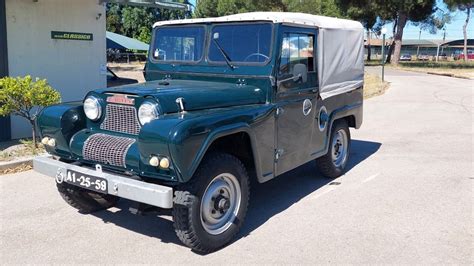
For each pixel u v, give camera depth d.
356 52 6.91
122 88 4.67
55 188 6.29
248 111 4.62
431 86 23.09
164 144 3.85
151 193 3.94
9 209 5.50
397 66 46.22
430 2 44.56
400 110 14.46
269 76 4.96
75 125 4.85
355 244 4.56
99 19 10.45
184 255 4.33
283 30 5.09
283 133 5.21
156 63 5.84
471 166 7.58
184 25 5.61
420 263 4.16
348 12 44.41
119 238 4.71
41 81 7.71
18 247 4.48
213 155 4.33
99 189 4.28
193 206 4.11
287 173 7.16
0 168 6.93
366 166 7.62
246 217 5.31
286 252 4.39
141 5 10.84
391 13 47.53
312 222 5.15
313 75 5.75
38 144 8.20
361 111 7.34
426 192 6.21
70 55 10.02
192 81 5.34
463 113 13.67
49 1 9.48
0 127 8.78
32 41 9.32
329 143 6.45
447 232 4.86
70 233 4.83
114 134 4.62
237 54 5.21
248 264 4.14
